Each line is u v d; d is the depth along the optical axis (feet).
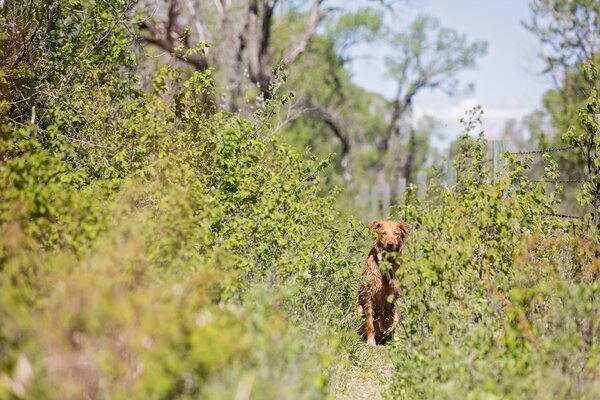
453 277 19.20
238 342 13.01
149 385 11.43
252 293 18.06
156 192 20.39
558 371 16.01
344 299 26.43
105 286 12.58
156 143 24.11
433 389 16.65
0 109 24.95
